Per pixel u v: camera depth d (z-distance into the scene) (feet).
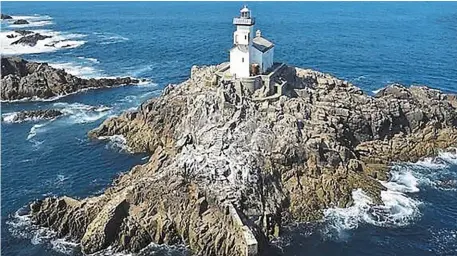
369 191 238.27
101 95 426.10
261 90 277.64
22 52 629.51
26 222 220.02
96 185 255.91
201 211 203.41
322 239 207.00
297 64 544.62
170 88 327.26
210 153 226.38
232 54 289.53
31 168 278.46
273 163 235.40
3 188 254.27
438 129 297.94
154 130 296.30
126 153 293.64
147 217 203.82
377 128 280.51
